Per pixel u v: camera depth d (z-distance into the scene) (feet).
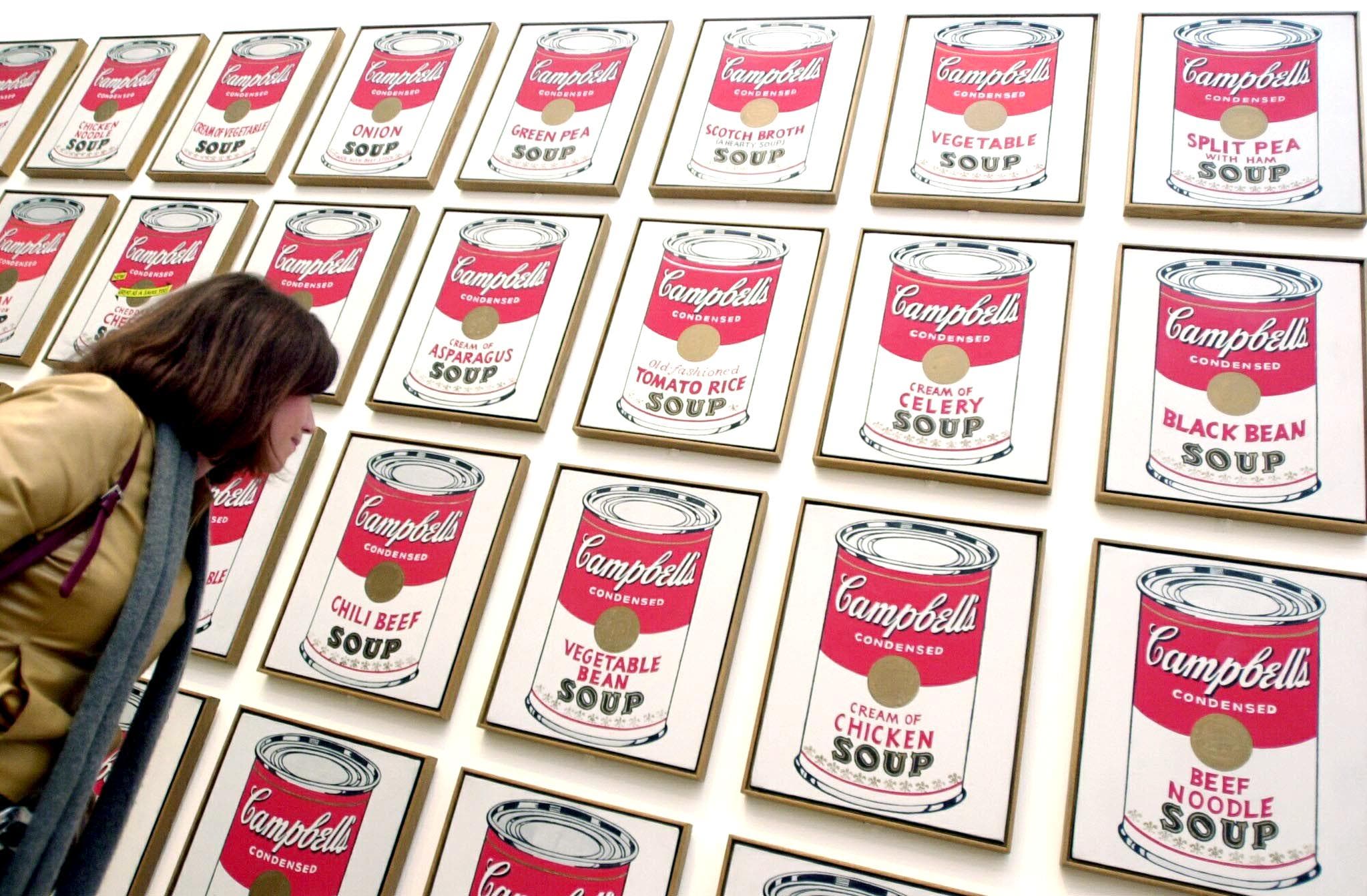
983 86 5.27
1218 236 4.72
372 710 4.81
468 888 4.30
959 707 4.08
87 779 2.97
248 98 6.62
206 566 3.70
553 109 5.92
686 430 4.84
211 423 3.17
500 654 4.63
